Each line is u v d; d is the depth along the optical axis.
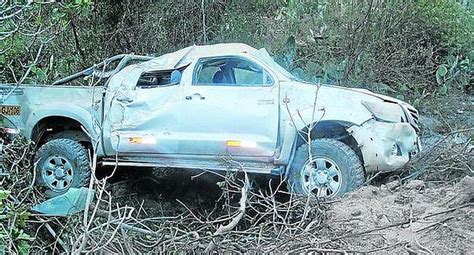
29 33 7.33
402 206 5.90
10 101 7.80
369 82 11.70
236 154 6.96
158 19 12.59
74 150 7.62
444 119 10.85
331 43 12.16
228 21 12.59
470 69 13.47
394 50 12.57
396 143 6.75
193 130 7.11
